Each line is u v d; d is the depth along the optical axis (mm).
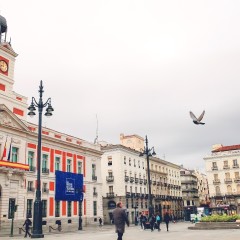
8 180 35500
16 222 36031
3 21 40469
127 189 65312
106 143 72938
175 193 91125
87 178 50562
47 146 43312
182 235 20516
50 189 42500
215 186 77500
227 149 79312
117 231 12602
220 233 20734
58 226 39594
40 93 22906
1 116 35750
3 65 38188
